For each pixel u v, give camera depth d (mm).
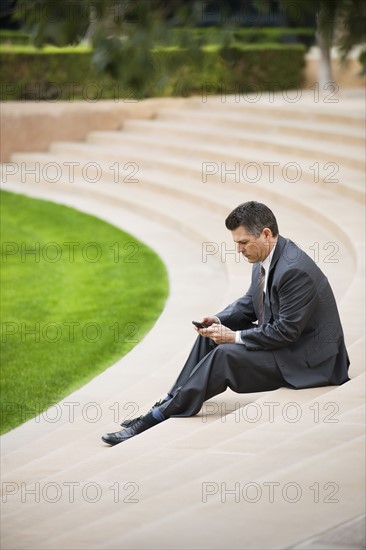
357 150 27906
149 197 29781
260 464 9023
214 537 6922
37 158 36469
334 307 12102
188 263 23422
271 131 32688
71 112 37875
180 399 12195
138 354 17047
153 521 7816
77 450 12305
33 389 16109
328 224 22094
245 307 12734
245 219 11734
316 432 9805
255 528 7086
